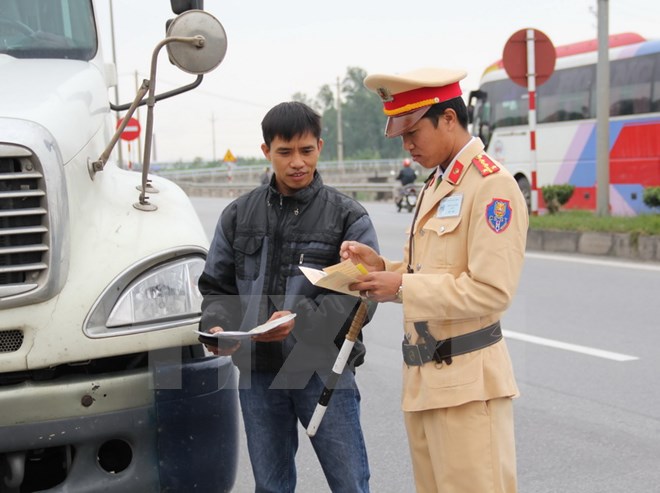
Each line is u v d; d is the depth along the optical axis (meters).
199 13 3.64
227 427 3.61
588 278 10.91
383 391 6.37
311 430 3.18
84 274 3.37
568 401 6.06
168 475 3.44
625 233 12.87
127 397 3.34
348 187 34.72
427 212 3.03
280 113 3.24
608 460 5.02
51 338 3.26
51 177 3.27
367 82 3.01
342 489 3.38
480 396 2.90
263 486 3.46
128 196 3.83
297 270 3.28
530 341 7.68
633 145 18.11
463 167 2.95
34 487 3.48
